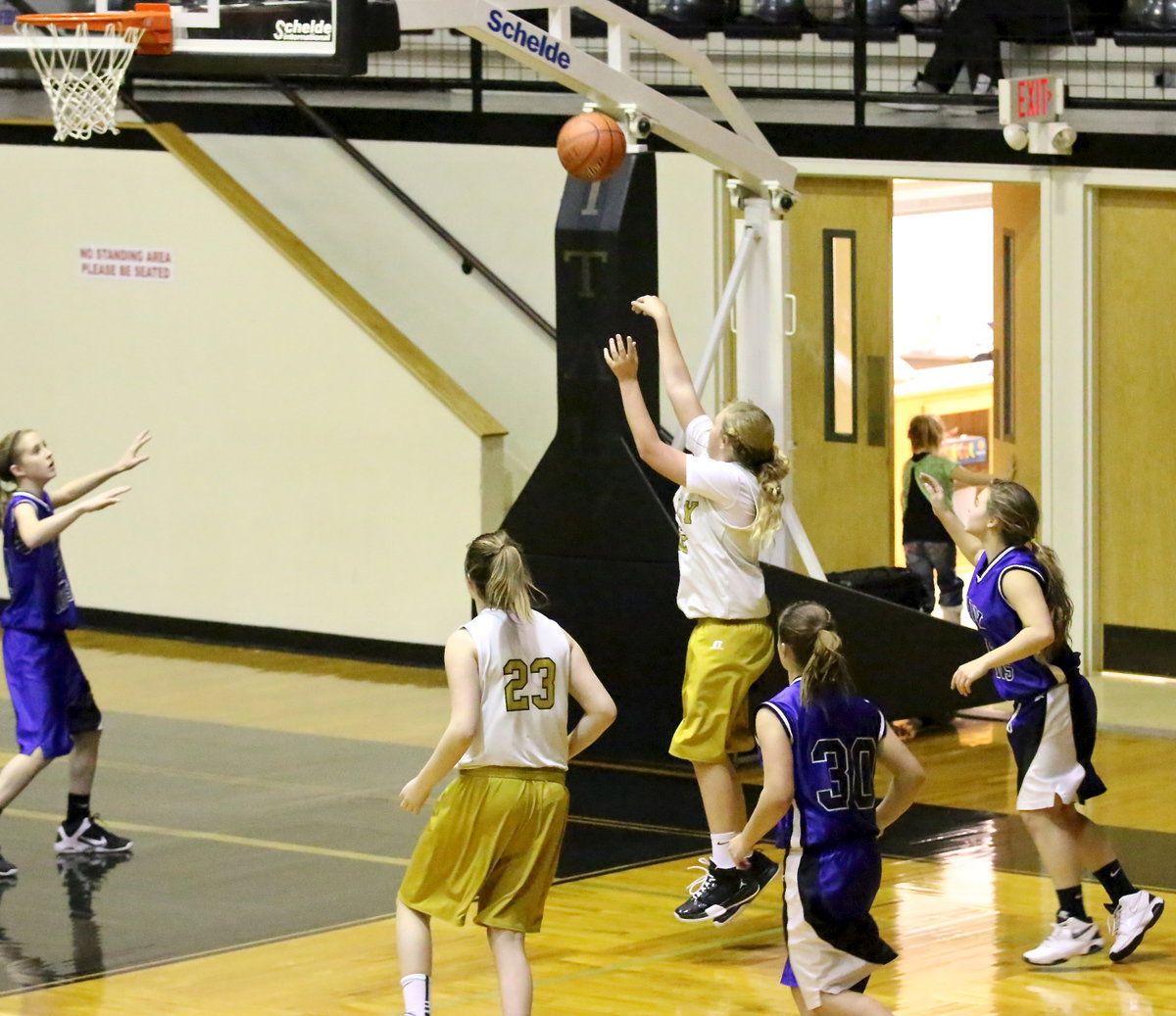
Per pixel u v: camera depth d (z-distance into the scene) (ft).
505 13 41.52
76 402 67.46
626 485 46.42
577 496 47.09
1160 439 55.93
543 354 64.95
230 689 58.08
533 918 25.90
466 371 66.39
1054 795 31.22
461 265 65.87
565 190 46.34
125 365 66.44
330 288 62.44
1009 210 59.88
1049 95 54.90
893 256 60.75
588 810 43.65
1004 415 61.26
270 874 38.32
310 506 63.52
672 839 41.16
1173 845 39.99
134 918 35.22
